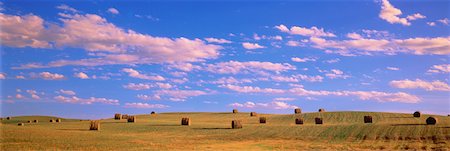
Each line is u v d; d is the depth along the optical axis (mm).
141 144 41250
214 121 91438
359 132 55688
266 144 46250
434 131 52625
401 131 54406
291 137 53938
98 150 35406
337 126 64000
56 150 33938
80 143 38938
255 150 38844
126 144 40375
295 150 39812
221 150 37969
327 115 93125
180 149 37969
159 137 51812
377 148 41844
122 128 68438
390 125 61188
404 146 42906
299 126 67688
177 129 66812
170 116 114688
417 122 66750
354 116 89062
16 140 37594
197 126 72750
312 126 66688
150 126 72875
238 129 65375
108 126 72875
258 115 113188
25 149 33438
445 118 77312
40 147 34969
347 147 42906
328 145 45125
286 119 89062
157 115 119875
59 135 44188
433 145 42969
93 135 47781
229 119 98938
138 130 65000
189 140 49469
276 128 65375
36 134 42562
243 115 115312
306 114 97500
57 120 95375
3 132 41062
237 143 47125
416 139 47969
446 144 43250
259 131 61688
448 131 51844
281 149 40688
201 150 37438
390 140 48188
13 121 107375
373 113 94688
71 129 65812
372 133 54188
